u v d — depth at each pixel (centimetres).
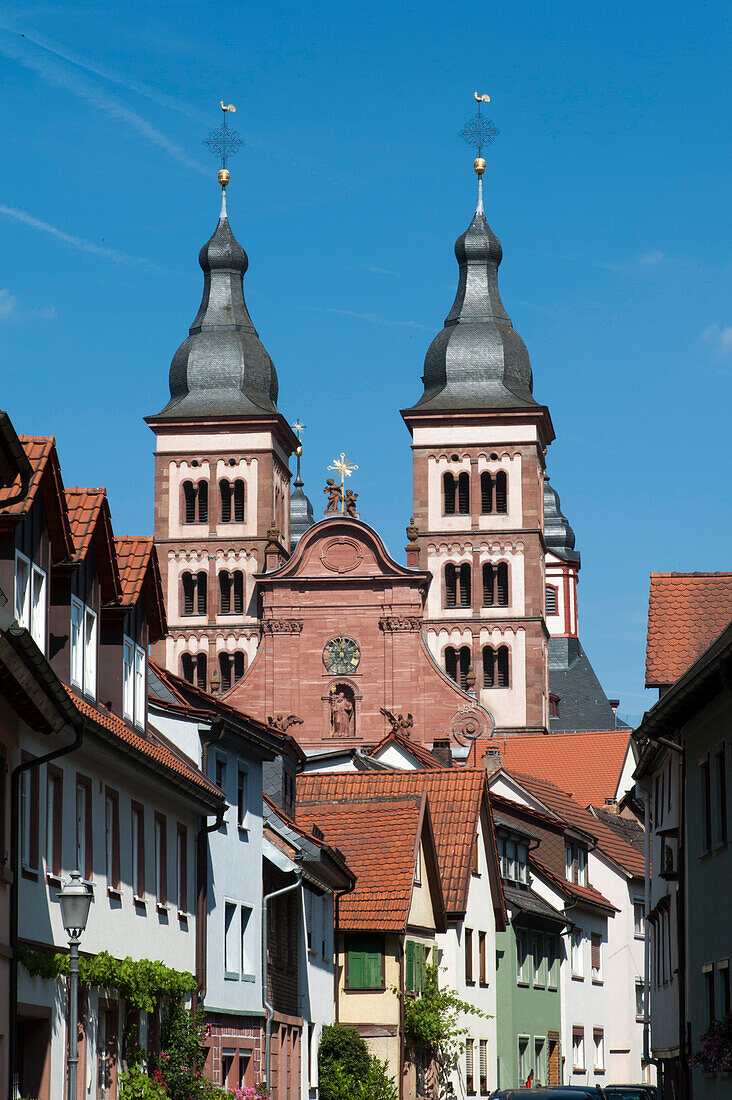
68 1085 2844
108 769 3791
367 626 14475
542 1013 8262
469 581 15450
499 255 16962
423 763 9394
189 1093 4081
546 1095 3884
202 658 15612
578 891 9050
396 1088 5972
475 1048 7012
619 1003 9725
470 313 16525
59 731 3195
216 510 15825
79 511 3825
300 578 14538
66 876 3481
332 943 6038
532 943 8181
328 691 14412
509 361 16238
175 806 4397
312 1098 5675
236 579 15738
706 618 5216
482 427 15675
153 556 4231
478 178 17312
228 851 4912
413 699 14338
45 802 3353
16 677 2825
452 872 6869
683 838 4547
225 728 4825
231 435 15975
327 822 6494
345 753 8469
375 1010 6062
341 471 14938
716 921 4066
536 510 15488
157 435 16012
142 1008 3791
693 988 4294
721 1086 3975
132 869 3988
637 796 6506
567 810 9894
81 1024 3506
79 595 3712
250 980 5009
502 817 8306
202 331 16812
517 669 15250
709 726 4169
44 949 3288
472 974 7012
